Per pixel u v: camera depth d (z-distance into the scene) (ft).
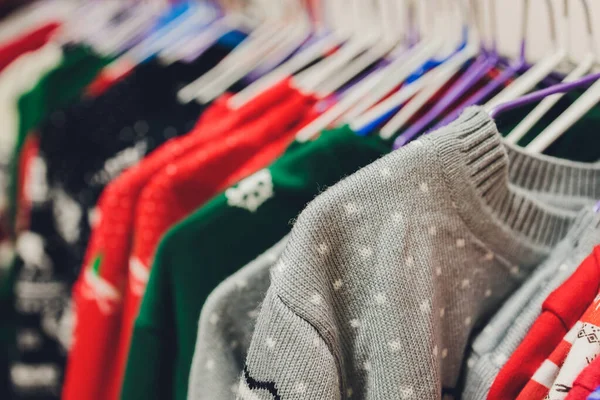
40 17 3.73
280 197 1.75
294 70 2.37
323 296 1.37
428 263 1.39
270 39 2.58
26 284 2.73
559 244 1.60
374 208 1.36
